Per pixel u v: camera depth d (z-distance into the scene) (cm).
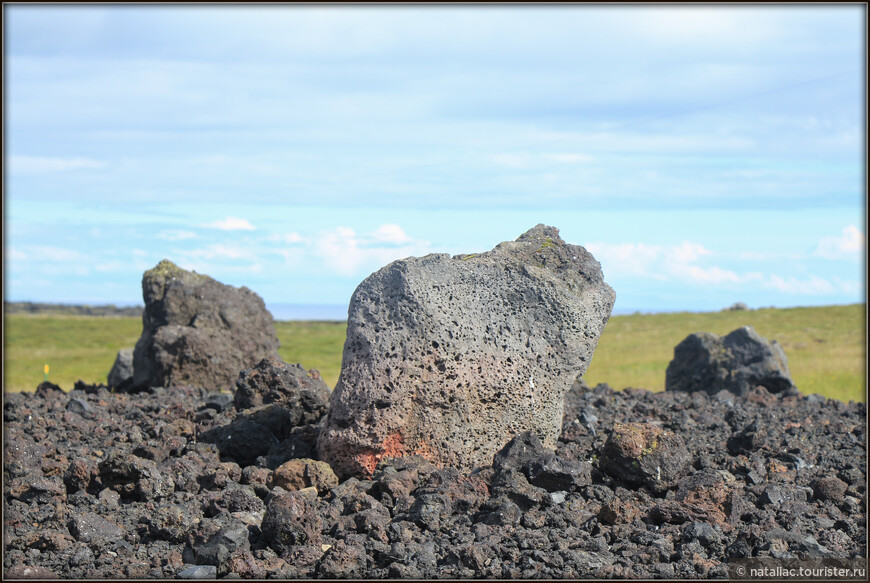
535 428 911
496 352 892
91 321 8094
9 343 5775
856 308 7288
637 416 1245
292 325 9050
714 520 721
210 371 1670
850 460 990
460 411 866
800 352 3894
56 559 656
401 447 855
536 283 934
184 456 922
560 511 743
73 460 877
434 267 903
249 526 715
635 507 761
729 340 2058
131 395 1480
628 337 5544
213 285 1773
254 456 961
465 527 709
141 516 755
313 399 1062
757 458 959
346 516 727
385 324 865
